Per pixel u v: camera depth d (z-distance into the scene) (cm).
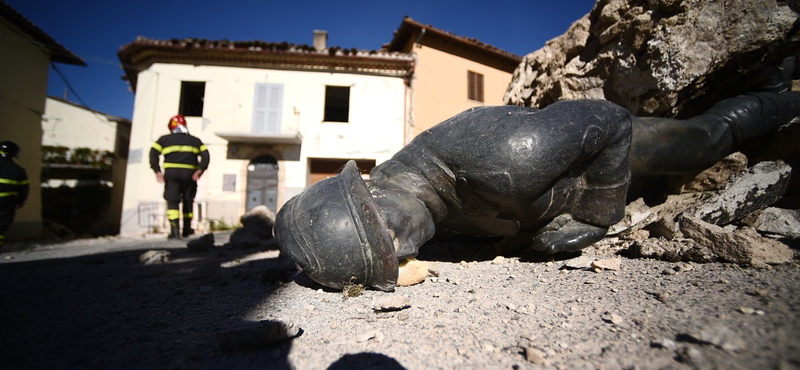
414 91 1616
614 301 186
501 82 1858
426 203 272
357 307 208
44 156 1866
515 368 130
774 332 130
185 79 1494
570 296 203
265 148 1505
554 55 501
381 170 288
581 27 463
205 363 145
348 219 222
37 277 358
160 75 1475
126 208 1409
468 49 1770
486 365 135
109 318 208
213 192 1476
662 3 353
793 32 325
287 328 166
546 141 236
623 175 278
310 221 227
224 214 1469
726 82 376
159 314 214
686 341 135
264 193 1518
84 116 2048
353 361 143
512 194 243
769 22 324
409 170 275
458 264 327
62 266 443
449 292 230
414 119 1598
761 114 341
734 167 338
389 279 222
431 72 1677
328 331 175
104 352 159
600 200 279
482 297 214
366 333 166
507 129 241
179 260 450
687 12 343
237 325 189
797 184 334
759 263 206
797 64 399
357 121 1549
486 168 241
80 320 205
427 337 162
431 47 1694
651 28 363
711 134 335
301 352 154
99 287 295
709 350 126
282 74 1535
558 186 277
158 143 652
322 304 218
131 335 180
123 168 2147
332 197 232
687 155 330
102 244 868
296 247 231
